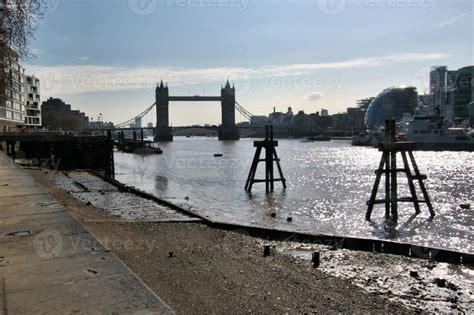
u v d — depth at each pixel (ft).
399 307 31.50
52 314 12.01
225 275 34.22
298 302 29.30
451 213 91.66
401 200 88.17
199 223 61.36
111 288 13.76
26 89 453.99
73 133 223.10
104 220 57.26
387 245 50.26
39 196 34.65
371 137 552.00
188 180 170.50
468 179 171.63
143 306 12.26
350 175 193.36
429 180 168.55
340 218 85.05
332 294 32.17
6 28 73.41
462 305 33.32
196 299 27.66
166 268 34.73
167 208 76.48
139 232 51.01
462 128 403.95
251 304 27.73
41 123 518.78
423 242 66.18
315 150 474.08
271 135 135.03
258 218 83.10
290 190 135.64
